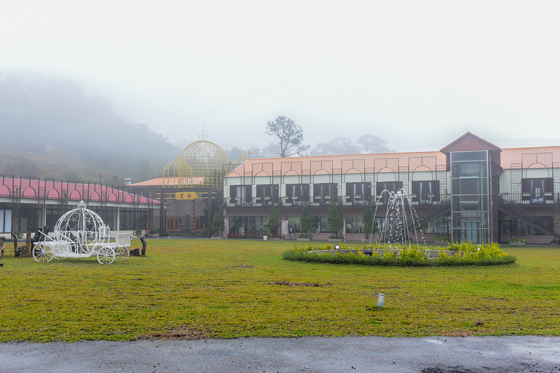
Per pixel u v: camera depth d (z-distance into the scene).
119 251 22.20
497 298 10.64
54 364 5.87
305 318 8.33
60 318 8.15
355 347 6.70
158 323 7.85
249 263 18.81
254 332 7.36
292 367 5.85
